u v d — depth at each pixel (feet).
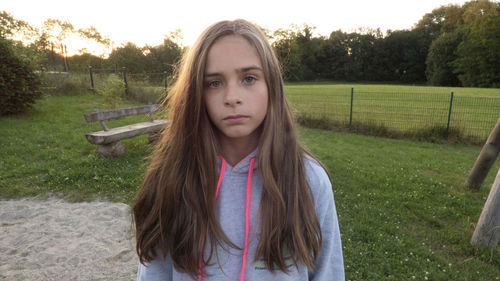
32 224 11.35
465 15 191.42
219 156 2.89
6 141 20.88
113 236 10.65
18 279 8.44
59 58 135.54
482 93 94.02
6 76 28.02
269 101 2.69
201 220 2.81
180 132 2.82
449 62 182.29
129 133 18.88
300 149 3.04
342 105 52.44
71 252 9.68
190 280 2.91
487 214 10.68
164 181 2.91
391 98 71.15
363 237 11.16
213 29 2.56
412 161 21.31
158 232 2.94
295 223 2.80
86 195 13.80
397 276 9.22
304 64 223.92
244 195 2.89
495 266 10.09
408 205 13.91
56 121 28.37
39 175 15.51
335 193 14.90
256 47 2.51
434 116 40.98
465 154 24.22
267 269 2.84
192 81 2.60
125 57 103.65
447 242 11.28
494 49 152.46
